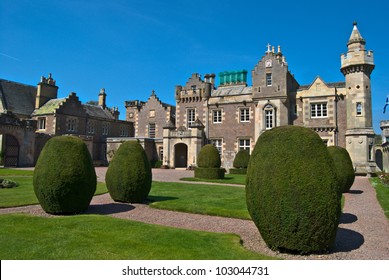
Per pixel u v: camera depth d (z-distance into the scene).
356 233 9.50
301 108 36.59
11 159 37.59
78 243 7.65
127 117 59.81
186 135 41.00
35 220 9.87
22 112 46.66
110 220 9.99
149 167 14.64
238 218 11.48
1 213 11.42
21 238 7.97
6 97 46.03
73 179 11.19
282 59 39.16
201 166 27.30
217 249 7.39
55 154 11.29
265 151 7.68
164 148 42.25
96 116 51.34
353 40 33.53
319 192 7.07
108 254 6.95
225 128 40.75
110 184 14.37
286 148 7.42
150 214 12.07
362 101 32.84
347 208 13.62
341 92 34.69
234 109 40.47
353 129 32.91
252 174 7.74
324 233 7.10
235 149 39.88
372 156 32.56
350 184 18.16
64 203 11.12
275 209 7.23
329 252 7.52
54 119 44.28
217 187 20.23
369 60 33.00
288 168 7.24
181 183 22.42
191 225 10.39
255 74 38.31
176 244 7.70
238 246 7.67
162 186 20.39
